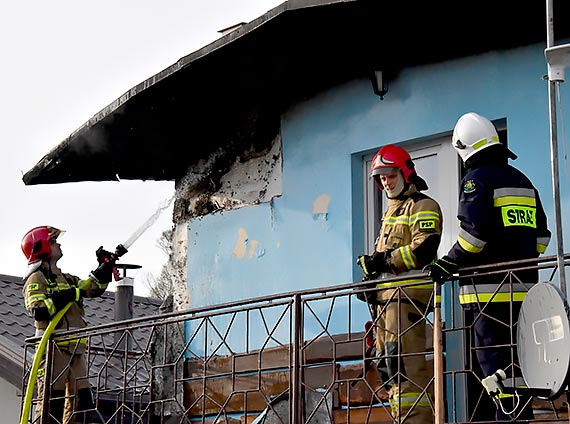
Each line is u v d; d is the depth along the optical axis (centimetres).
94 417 991
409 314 686
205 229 1019
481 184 634
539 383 577
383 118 884
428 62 862
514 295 626
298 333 725
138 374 1201
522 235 635
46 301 914
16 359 1161
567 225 761
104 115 951
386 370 697
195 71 888
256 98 977
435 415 613
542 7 773
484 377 638
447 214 847
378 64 878
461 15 804
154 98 931
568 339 553
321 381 848
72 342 938
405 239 703
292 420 712
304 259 919
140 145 1038
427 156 870
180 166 1066
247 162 992
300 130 945
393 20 815
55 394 930
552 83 586
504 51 817
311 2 780
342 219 897
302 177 935
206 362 792
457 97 839
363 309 861
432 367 778
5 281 1452
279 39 844
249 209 978
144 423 1005
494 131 656
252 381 912
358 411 804
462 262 629
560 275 578
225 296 981
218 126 1020
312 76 937
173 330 1018
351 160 902
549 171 777
